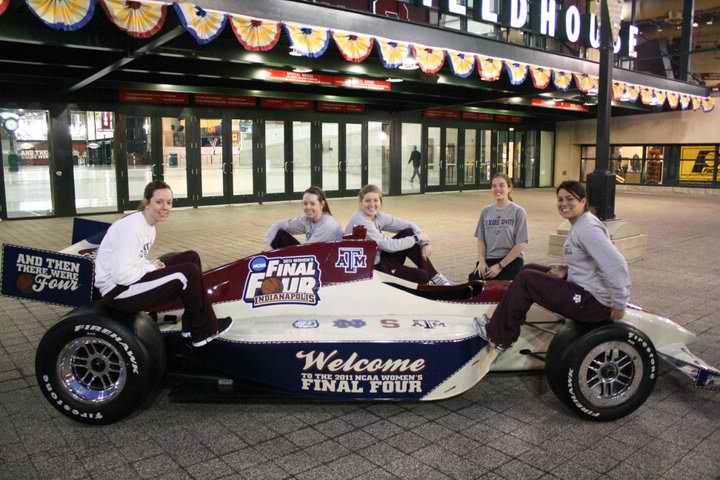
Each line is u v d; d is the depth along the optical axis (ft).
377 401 12.55
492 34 64.28
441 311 13.16
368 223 15.33
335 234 15.29
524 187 79.10
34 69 37.93
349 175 62.03
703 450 10.53
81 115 45.85
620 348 11.35
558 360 11.36
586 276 11.37
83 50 33.78
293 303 12.88
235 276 12.96
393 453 10.41
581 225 11.47
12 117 42.98
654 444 10.75
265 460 10.14
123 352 10.95
